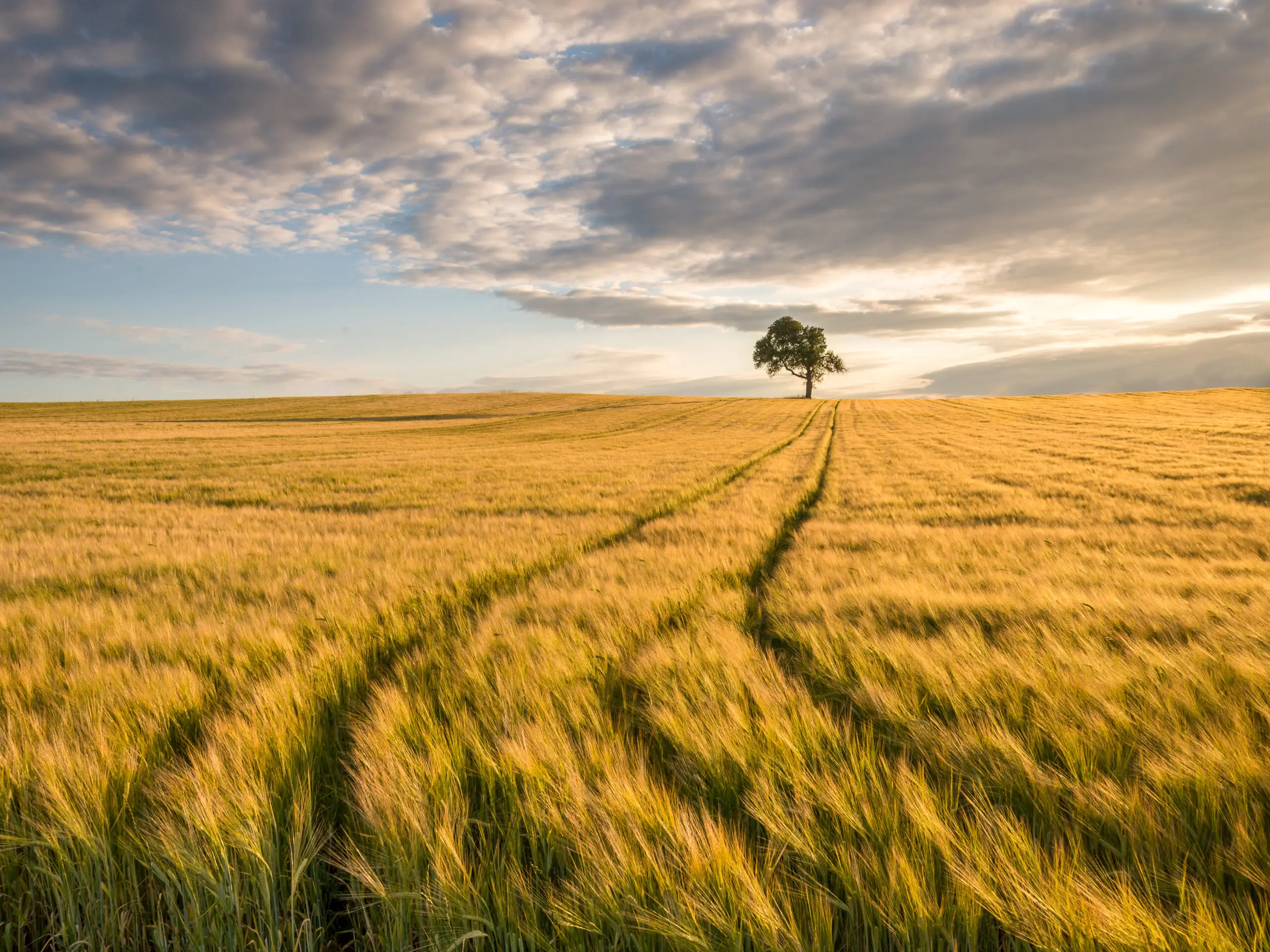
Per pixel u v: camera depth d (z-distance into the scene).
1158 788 2.39
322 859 2.46
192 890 2.22
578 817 2.31
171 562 8.34
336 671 4.03
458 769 2.75
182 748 3.21
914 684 3.47
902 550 9.02
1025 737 2.87
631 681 3.92
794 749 2.69
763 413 70.56
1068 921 1.80
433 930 2.07
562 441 45.06
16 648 4.53
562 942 2.04
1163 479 18.30
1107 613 4.89
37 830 2.43
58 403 86.44
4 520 13.28
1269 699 3.11
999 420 52.22
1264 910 1.91
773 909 1.92
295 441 42.94
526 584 7.09
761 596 6.77
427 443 42.34
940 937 1.88
